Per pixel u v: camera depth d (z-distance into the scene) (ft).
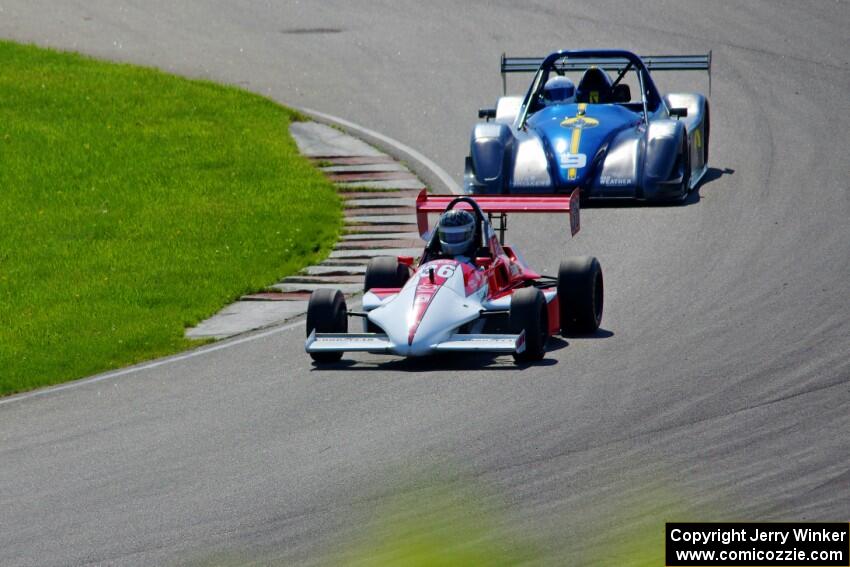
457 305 150.10
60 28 349.61
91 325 184.03
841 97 276.82
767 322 160.86
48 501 120.47
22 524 115.44
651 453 121.29
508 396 139.54
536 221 217.56
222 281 202.28
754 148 249.34
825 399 133.08
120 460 130.21
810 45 311.27
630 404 135.03
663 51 310.04
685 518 106.42
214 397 148.97
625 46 314.96
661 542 101.91
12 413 149.69
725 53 308.40
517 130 227.40
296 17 355.56
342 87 304.91
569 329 161.79
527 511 109.70
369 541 105.29
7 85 302.25
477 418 133.39
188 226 228.43
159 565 104.73
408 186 245.65
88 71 313.53
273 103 294.46
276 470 123.44
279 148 268.21
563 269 160.25
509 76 305.53
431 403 139.03
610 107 227.20
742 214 211.20
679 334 158.71
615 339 158.71
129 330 180.04
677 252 194.90
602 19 336.49
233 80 312.50
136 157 264.31
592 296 159.53
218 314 188.24
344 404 141.38
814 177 229.04
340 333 152.05
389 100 295.28
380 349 147.33
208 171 256.11
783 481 112.98
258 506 114.93
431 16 349.20
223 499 117.29
